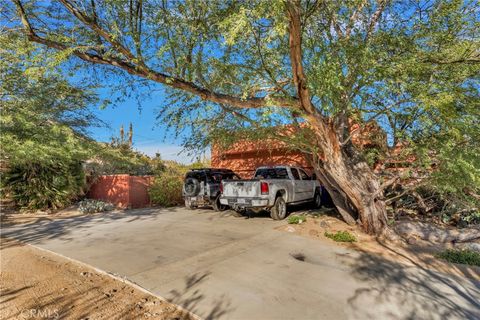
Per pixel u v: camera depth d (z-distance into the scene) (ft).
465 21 19.54
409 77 19.62
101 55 19.90
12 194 43.01
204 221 33.60
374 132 29.30
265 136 31.22
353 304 14.05
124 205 47.19
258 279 16.62
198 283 15.90
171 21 19.42
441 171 23.21
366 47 19.07
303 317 12.66
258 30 18.07
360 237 25.93
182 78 20.38
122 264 18.80
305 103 19.79
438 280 17.53
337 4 19.34
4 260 19.45
